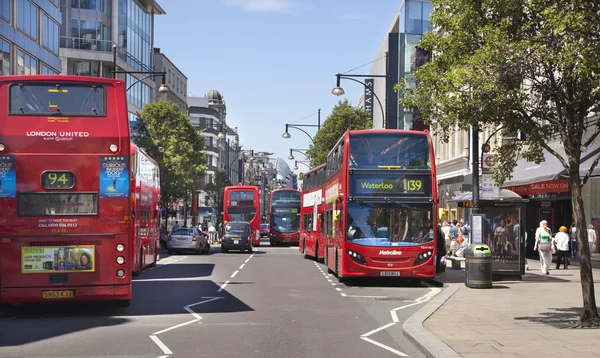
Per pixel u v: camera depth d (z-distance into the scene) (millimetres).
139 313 14453
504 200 22438
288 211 59156
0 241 13312
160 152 52062
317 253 33188
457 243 38531
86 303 16297
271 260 35969
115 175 13680
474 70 12188
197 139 53750
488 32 12672
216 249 54000
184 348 10188
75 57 62594
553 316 13344
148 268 29141
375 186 21094
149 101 76750
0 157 13352
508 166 14008
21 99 13555
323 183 30688
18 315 14203
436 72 14406
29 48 40969
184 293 18672
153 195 29391
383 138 21312
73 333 11664
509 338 10516
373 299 17594
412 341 10703
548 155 30109
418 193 21094
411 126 58062
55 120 13570
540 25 12297
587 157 25953
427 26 63781
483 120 12797
